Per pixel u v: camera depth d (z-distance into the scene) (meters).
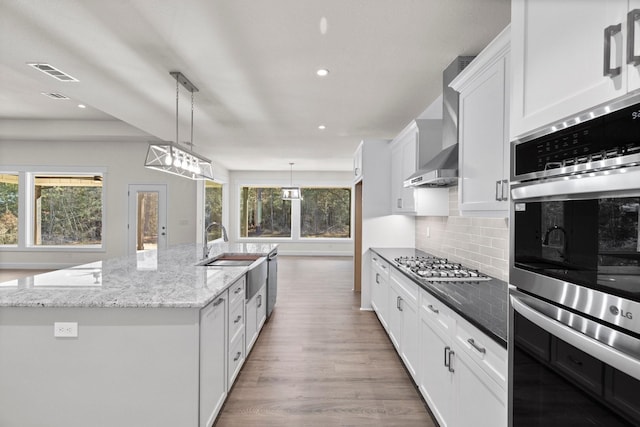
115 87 3.28
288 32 2.29
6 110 5.33
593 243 0.88
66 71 2.91
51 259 7.16
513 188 1.24
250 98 3.59
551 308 1.02
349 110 4.00
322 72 2.92
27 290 1.94
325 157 7.65
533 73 1.16
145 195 7.21
